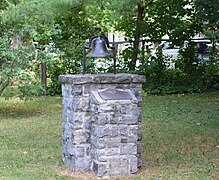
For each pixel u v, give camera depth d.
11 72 8.82
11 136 7.07
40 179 4.78
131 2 10.11
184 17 12.55
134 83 5.05
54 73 12.42
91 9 11.41
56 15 9.63
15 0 9.04
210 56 12.69
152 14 12.66
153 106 9.98
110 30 13.38
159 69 12.43
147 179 4.75
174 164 5.35
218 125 7.75
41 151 6.04
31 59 9.01
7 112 9.62
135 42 12.69
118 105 4.82
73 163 5.03
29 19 9.05
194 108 9.59
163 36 13.48
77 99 4.95
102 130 4.78
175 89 12.31
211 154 5.79
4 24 8.81
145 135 6.99
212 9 7.96
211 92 12.28
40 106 10.50
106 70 12.12
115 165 4.86
